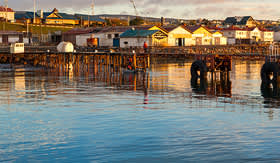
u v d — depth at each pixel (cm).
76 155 2022
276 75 5322
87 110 3322
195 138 2328
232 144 2188
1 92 4556
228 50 10856
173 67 8594
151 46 9631
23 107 3497
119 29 11612
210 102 3778
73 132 2508
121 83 5538
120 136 2384
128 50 9475
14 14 19675
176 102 3775
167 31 11081
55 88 4944
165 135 2400
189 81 5812
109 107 3472
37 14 19988
